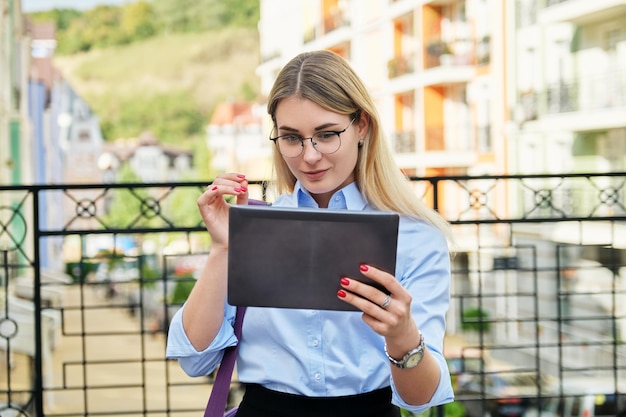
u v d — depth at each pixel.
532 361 12.36
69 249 35.69
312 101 1.61
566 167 19.17
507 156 21.47
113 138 85.06
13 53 22.92
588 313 15.47
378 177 1.70
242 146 70.38
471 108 23.59
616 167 17.97
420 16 25.00
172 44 85.12
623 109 17.23
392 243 1.41
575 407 7.52
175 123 85.31
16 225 18.70
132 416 9.91
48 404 9.44
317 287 1.43
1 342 7.15
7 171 20.89
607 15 17.77
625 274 14.61
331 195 1.77
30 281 10.38
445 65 23.75
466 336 13.80
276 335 1.68
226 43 84.81
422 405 1.55
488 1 22.64
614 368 4.63
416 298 1.64
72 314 22.33
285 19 38.75
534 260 4.57
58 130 42.03
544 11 19.16
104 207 56.66
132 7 85.50
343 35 31.59
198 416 10.04
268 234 1.44
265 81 42.88
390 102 27.23
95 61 86.06
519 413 8.05
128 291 23.06
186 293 20.31
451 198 23.75
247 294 1.46
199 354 1.73
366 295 1.41
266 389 1.70
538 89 19.98
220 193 1.72
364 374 1.65
